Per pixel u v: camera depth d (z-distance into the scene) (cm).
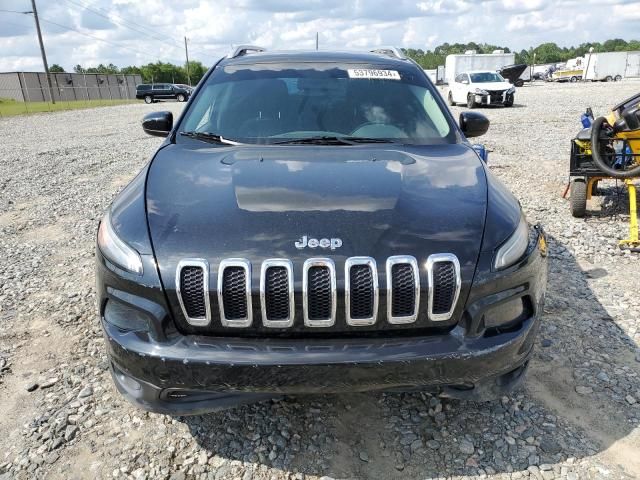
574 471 222
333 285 195
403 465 229
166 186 245
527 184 712
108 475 226
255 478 223
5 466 231
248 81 349
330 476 223
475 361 201
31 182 836
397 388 205
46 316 369
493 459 230
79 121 2116
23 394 282
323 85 344
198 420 258
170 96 3838
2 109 3153
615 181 669
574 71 5175
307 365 193
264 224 210
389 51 428
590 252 464
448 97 2392
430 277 198
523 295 216
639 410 257
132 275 206
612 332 329
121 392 223
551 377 285
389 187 236
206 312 199
